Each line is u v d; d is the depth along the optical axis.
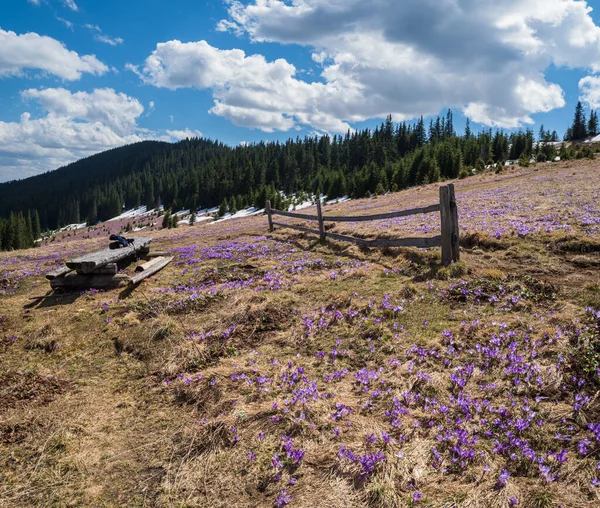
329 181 115.12
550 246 8.66
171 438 4.22
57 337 7.07
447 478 3.31
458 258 8.21
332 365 5.40
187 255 13.61
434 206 8.34
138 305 8.27
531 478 3.23
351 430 4.01
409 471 3.40
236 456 3.82
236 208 122.25
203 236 20.38
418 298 7.04
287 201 112.62
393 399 4.39
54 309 8.54
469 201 19.39
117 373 5.82
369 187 87.19
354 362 5.44
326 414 4.29
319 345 5.96
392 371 5.05
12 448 4.25
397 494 3.19
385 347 5.61
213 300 8.27
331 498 3.24
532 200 16.55
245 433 4.10
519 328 5.59
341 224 16.50
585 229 9.53
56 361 6.32
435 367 4.99
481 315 6.16
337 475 3.46
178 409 4.75
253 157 177.38
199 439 4.09
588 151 65.12
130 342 6.58
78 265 9.16
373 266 9.36
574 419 3.83
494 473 3.30
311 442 3.89
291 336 6.33
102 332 7.11
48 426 4.56
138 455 4.01
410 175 82.75
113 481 3.69
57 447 4.21
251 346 6.21
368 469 3.43
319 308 7.23
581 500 2.98
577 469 3.26
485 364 4.88
